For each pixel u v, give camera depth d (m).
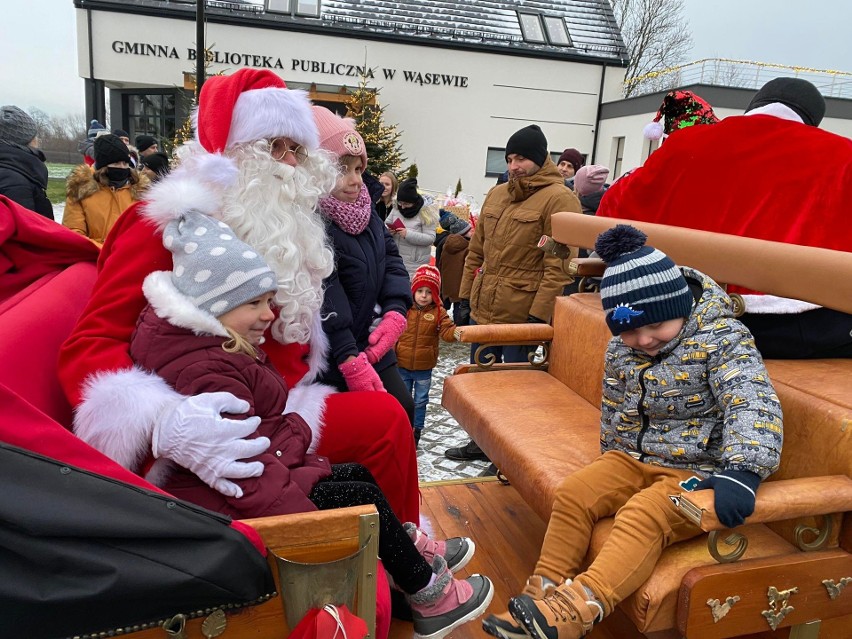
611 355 1.83
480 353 2.90
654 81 12.80
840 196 1.97
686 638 1.40
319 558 1.14
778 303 1.88
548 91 13.07
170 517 1.00
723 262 1.81
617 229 1.70
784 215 2.04
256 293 1.31
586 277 2.89
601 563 1.49
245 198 1.54
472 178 13.22
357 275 2.03
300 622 1.12
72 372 1.27
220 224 1.41
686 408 1.66
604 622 1.87
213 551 1.01
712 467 1.64
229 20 11.56
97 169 4.11
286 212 1.60
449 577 1.53
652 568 1.49
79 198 4.07
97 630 0.99
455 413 2.65
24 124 3.86
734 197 2.17
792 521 1.57
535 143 3.19
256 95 1.59
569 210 3.15
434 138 12.91
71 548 0.95
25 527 0.92
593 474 1.75
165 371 1.26
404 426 1.76
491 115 12.98
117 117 12.45
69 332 1.48
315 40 12.01
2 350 1.15
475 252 3.77
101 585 0.95
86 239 1.90
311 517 1.12
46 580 0.95
